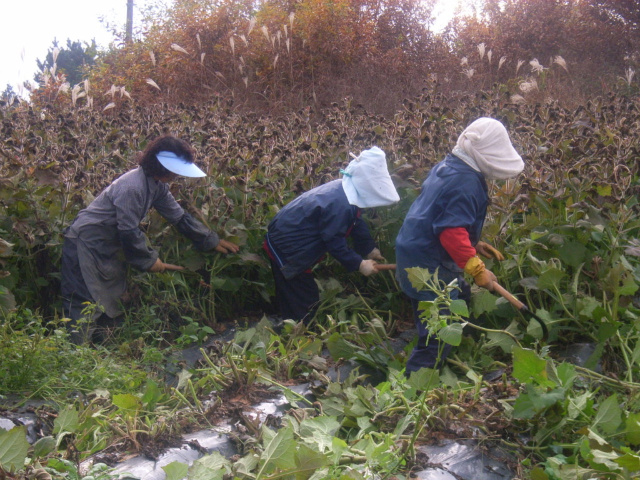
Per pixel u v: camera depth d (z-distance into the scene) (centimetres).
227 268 526
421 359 382
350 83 1287
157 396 338
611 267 427
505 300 426
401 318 504
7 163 523
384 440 290
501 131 359
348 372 406
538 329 393
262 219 521
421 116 588
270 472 262
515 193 451
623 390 355
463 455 301
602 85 1198
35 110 839
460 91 1086
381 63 1359
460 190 360
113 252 470
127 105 888
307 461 248
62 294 473
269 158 575
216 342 423
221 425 326
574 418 305
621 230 432
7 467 245
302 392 368
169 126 725
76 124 734
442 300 305
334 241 452
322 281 512
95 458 288
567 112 735
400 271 385
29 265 500
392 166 538
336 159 601
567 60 1393
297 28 1353
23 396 356
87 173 512
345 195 453
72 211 508
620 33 1391
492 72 1408
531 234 438
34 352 370
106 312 471
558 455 294
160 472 280
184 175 446
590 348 398
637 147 567
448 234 359
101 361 400
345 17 1380
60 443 298
